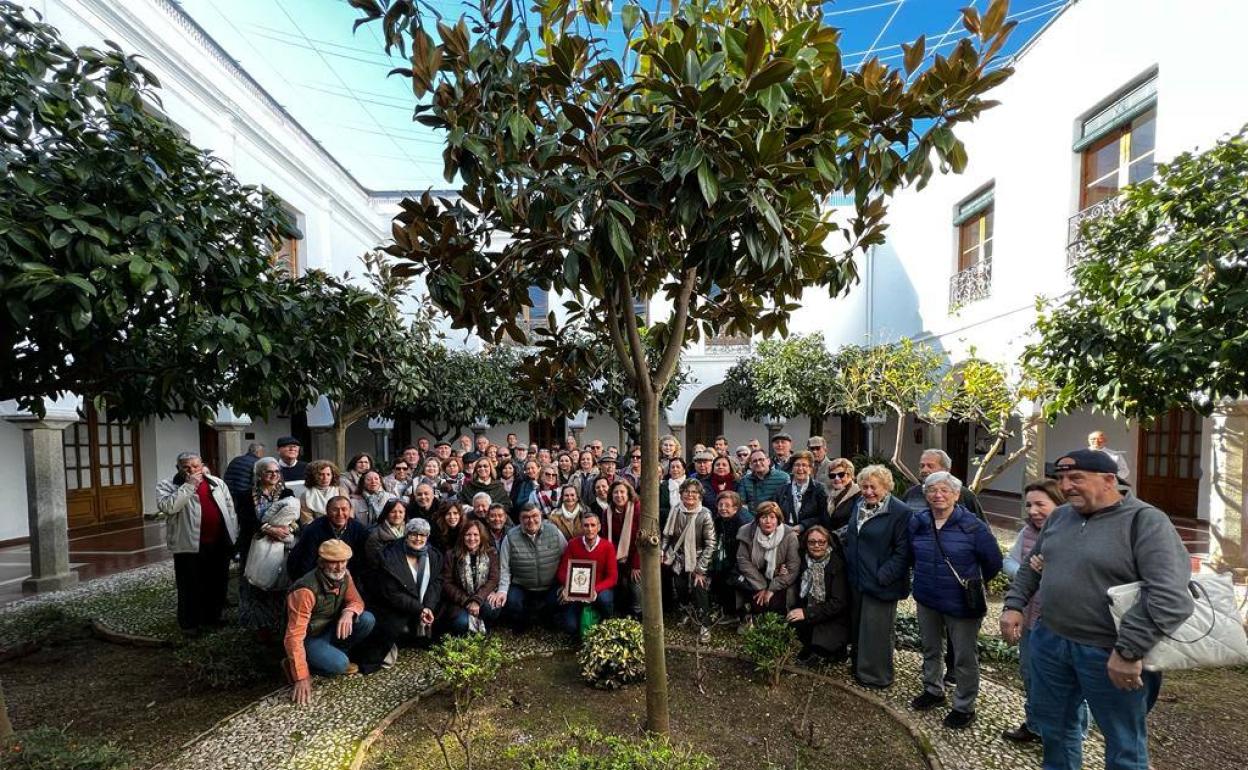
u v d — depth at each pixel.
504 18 2.46
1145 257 3.79
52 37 2.94
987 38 2.34
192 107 8.23
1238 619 2.18
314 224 11.71
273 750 3.11
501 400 12.91
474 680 3.44
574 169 2.64
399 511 4.57
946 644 4.33
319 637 3.99
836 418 17.00
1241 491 5.73
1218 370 3.57
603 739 2.75
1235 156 3.69
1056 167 7.55
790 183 2.58
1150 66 6.18
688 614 4.96
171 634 5.03
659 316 13.67
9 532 9.59
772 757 3.01
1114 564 2.32
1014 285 8.32
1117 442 10.71
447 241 2.75
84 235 2.50
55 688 4.11
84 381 3.59
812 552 4.15
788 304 3.48
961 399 7.00
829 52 2.43
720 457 5.94
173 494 4.98
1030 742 3.13
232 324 2.99
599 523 4.86
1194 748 3.21
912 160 2.59
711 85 2.03
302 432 16.42
